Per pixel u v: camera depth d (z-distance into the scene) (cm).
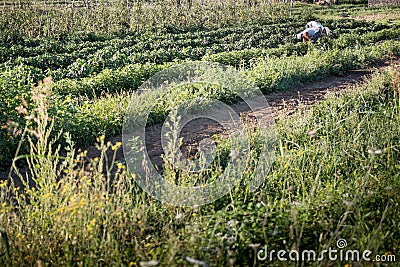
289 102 1086
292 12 2741
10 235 454
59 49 1591
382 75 1126
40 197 484
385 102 962
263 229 441
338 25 2369
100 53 1462
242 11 2338
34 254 441
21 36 1686
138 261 425
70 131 784
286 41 1919
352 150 651
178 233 478
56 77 1245
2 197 496
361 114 855
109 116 859
